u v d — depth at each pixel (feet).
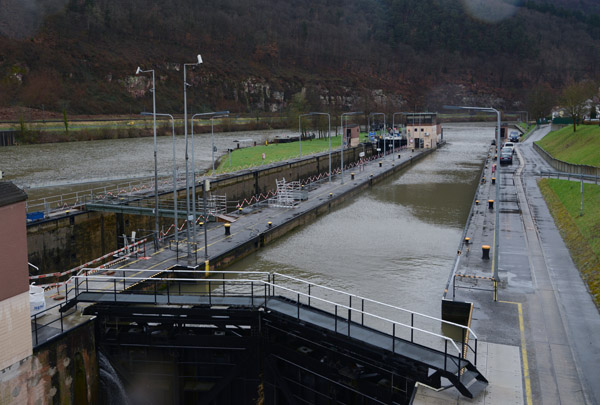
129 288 111.45
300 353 89.71
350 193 255.91
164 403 96.02
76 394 88.38
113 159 391.86
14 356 76.69
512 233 159.84
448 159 417.49
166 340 93.04
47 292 107.24
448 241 176.65
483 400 70.44
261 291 127.65
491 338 88.48
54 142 524.11
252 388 93.97
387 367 79.66
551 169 299.58
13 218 76.18
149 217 180.55
